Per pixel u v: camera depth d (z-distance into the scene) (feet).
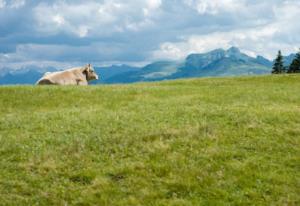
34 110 99.96
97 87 138.00
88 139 71.10
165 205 48.24
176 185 53.26
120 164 59.77
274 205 48.11
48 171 57.93
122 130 76.79
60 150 65.98
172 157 62.23
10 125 82.07
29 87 129.70
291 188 52.29
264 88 141.28
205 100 110.83
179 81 176.55
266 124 79.36
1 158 62.69
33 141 70.49
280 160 61.11
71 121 84.07
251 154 63.67
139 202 49.11
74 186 53.36
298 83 160.97
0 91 119.55
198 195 50.96
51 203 49.26
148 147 66.69
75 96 117.08
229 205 48.32
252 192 51.11
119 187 52.90
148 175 56.18
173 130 75.61
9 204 48.42
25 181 54.65
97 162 61.11
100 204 48.70
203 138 70.85
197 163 60.18
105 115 89.86
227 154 63.05
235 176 55.62
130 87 140.56
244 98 114.42
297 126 77.71
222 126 78.64
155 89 134.21
